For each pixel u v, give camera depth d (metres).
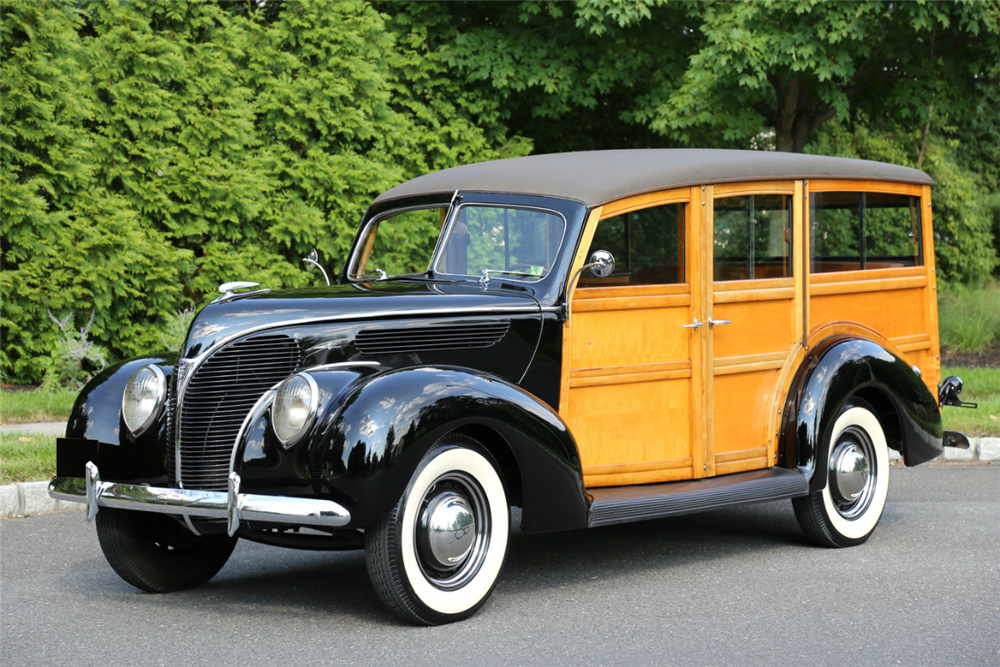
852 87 13.57
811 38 11.98
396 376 4.17
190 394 4.29
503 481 4.48
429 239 5.43
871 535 5.93
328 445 3.98
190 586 4.88
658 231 5.23
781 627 4.21
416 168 13.36
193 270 11.45
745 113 13.00
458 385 4.22
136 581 4.73
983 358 13.53
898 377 5.88
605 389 5.06
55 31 10.66
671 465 5.27
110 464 4.50
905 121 14.70
